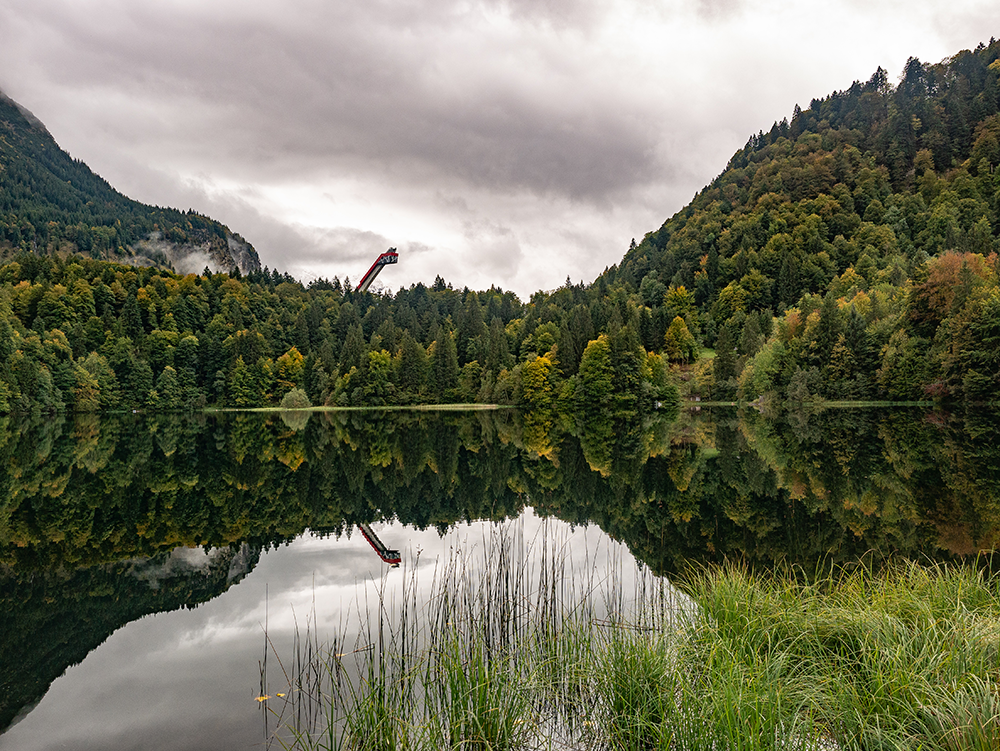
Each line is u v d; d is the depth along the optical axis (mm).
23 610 9227
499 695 5180
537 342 102625
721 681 4969
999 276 52500
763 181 152625
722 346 86375
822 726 4816
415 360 101000
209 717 5863
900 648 5410
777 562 10359
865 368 58906
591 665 5941
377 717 5094
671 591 8109
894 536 11852
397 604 8773
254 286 151750
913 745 4504
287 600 9352
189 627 8398
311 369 107938
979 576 7379
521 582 8125
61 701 6301
